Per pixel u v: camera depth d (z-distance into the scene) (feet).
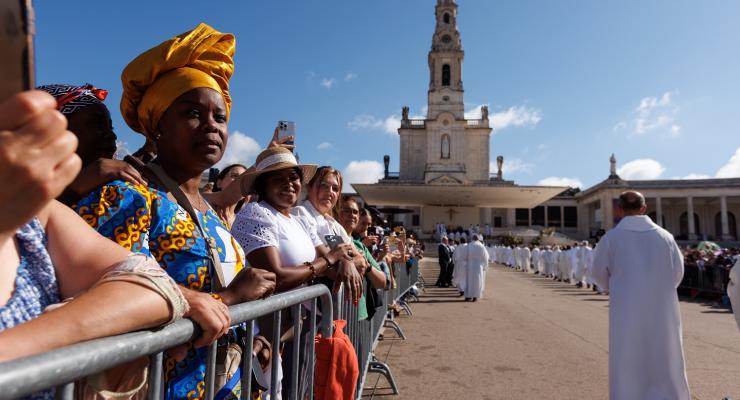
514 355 21.42
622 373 14.15
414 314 33.68
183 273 5.13
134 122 6.40
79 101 5.78
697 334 27.89
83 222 3.70
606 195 182.70
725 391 16.72
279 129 11.63
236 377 5.92
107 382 3.48
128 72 5.90
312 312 7.57
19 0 1.90
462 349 22.48
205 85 5.83
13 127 2.00
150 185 5.60
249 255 8.18
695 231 198.49
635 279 14.42
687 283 53.52
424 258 117.08
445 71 178.70
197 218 5.65
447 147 171.83
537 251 87.81
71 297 3.39
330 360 7.80
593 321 31.53
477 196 146.82
